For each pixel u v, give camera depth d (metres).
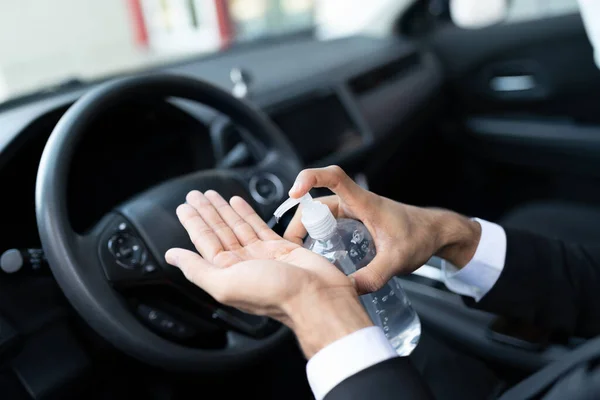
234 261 0.45
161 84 0.74
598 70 1.47
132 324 0.62
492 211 1.75
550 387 0.49
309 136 1.25
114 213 0.67
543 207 1.31
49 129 0.78
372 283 0.50
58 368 0.76
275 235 0.48
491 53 1.62
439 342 0.83
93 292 0.61
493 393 0.76
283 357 0.96
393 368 0.40
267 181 0.81
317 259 0.44
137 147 0.86
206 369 0.66
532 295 0.65
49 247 0.60
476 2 1.58
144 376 0.90
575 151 1.56
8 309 0.73
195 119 0.89
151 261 0.65
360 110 1.33
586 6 0.88
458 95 1.72
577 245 0.71
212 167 0.94
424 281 0.93
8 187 0.78
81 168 0.81
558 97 1.56
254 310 0.43
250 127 0.84
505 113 1.67
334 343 0.40
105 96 0.68
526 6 1.61
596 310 0.67
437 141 1.77
